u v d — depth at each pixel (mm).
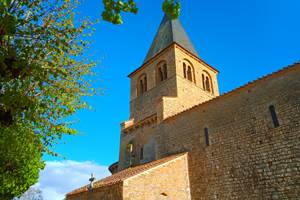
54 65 9969
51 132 11492
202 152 18562
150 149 23781
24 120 10367
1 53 8188
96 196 17234
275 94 15664
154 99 29500
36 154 13828
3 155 12141
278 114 15086
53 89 10836
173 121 22438
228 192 15844
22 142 11188
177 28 35188
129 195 14867
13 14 8797
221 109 18625
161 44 34312
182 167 18562
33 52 8898
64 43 9312
